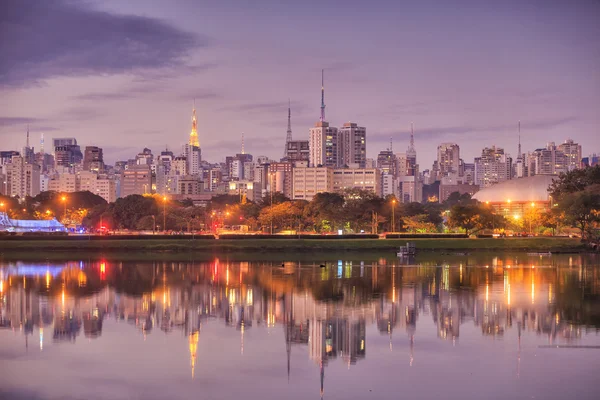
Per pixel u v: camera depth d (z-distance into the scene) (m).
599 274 138.12
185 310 94.56
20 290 115.25
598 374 62.06
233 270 149.50
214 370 64.25
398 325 83.38
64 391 58.59
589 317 87.38
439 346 72.44
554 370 63.22
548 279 128.62
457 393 57.34
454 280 127.38
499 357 67.88
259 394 57.69
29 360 67.81
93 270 150.75
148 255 198.12
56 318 88.81
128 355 69.69
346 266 159.50
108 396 57.41
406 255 194.75
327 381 60.75
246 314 91.38
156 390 58.81
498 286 117.94
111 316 90.25
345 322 85.38
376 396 56.94
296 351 70.81
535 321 84.94
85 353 70.50
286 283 123.88
